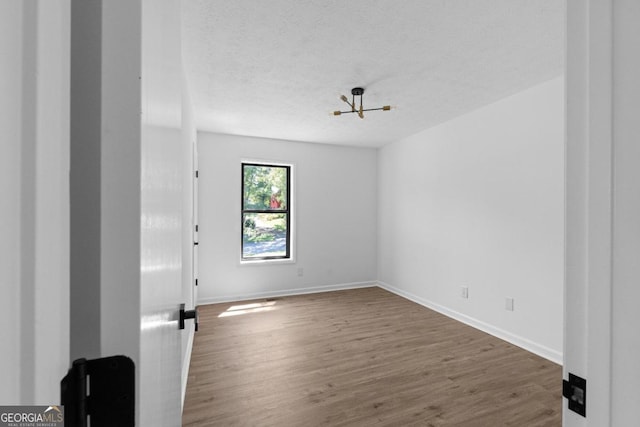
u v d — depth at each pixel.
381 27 1.86
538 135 2.67
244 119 3.59
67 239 0.26
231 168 4.26
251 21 1.80
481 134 3.21
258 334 3.02
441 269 3.72
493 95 2.88
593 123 0.54
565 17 0.59
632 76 0.50
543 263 2.62
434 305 3.81
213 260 4.13
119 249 0.30
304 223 4.66
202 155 4.12
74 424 0.27
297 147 4.63
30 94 0.21
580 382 0.56
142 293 0.32
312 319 3.45
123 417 0.30
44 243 0.22
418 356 2.56
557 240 2.53
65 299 0.26
